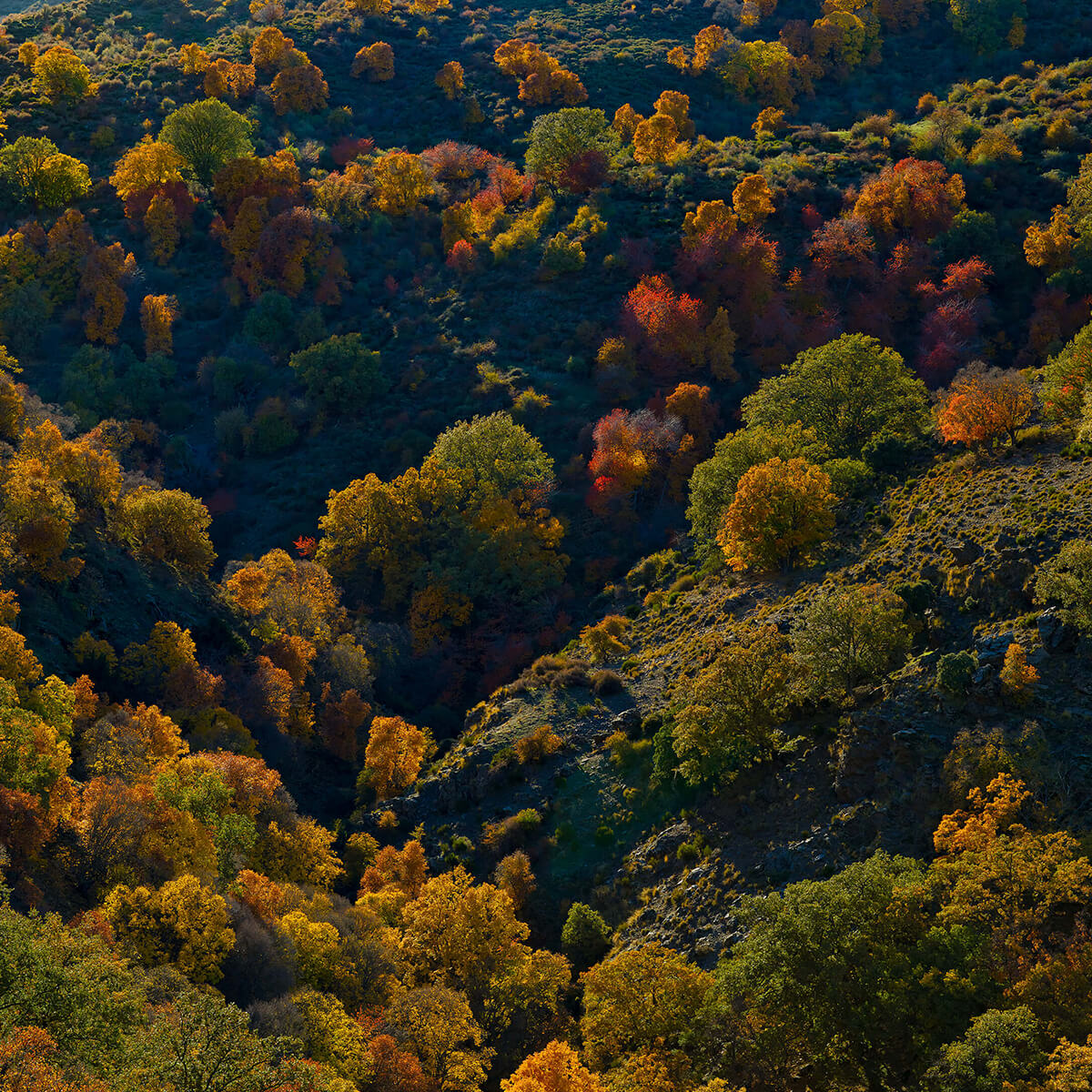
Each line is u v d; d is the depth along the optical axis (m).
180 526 108.81
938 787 62.28
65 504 94.88
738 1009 52.84
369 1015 61.97
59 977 44.78
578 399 146.62
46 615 89.69
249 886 66.44
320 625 111.88
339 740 102.25
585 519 131.12
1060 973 46.97
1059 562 67.06
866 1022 48.97
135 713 82.00
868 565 83.12
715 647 86.88
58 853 64.06
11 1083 37.28
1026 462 84.75
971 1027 46.16
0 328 149.62
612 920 71.00
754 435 107.19
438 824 86.50
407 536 125.44
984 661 66.00
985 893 50.53
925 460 96.00
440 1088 58.19
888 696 68.25
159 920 59.00
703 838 70.88
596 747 85.25
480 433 133.25
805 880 56.38
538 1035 63.88
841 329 151.75
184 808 69.62
